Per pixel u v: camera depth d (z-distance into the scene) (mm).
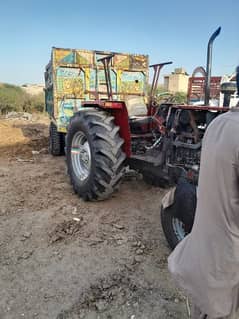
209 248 1143
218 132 1100
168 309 2084
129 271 2508
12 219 3477
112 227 3283
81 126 3914
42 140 9328
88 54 6391
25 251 2816
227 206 1073
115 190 4059
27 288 2311
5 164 6129
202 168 1153
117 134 3771
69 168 4340
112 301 2170
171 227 2740
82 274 2473
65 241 2996
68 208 3779
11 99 18344
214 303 1156
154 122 4238
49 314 2055
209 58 2949
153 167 3631
